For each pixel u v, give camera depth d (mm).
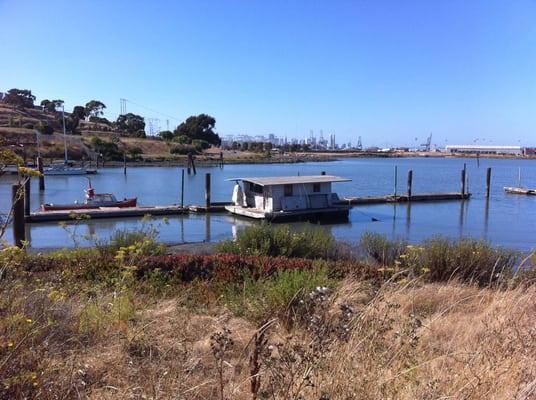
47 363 3701
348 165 120500
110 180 63844
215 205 33719
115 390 3836
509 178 74062
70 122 126062
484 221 30422
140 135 137500
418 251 11109
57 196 44625
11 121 112062
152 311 6277
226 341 3615
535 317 5352
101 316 5438
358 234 25469
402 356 3994
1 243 4703
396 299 6531
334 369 3447
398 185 59562
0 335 3668
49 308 4789
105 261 9016
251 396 3498
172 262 9562
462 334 5191
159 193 48094
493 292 8203
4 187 47219
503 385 3664
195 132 152500
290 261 9859
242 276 9062
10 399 3316
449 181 66625
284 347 3484
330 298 5055
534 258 9492
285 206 30125
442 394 3518
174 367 4156
